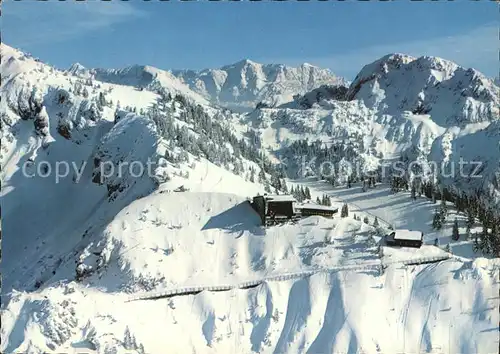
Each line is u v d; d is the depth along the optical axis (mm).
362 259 130000
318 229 140000
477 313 116375
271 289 126438
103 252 137000
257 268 134000
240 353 116438
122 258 134625
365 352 111188
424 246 134625
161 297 126438
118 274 132000
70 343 109188
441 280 123000
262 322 121188
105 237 141125
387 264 128125
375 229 139875
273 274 130750
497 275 123188
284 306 123875
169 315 121875
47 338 108375
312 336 116688
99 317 115562
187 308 124000
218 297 126438
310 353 114062
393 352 112312
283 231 141500
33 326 109750
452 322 115938
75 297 118750
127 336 111312
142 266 131750
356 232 138000
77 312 115062
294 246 137250
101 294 126125
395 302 121125
